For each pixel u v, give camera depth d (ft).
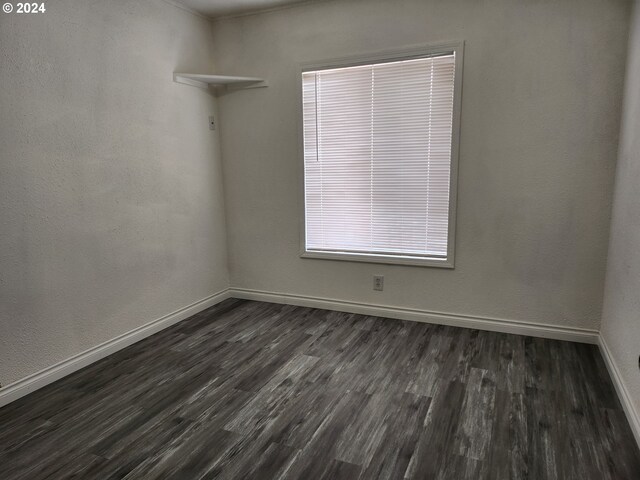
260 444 6.21
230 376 8.25
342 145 11.05
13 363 7.41
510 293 9.95
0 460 5.91
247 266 12.84
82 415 6.98
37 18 7.41
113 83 8.95
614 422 6.57
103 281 9.02
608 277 8.73
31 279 7.59
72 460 5.91
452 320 10.55
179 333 10.41
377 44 10.17
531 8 8.77
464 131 9.70
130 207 9.55
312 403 7.26
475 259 10.11
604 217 8.89
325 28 10.61
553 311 9.63
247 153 12.14
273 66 11.35
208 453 6.03
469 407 7.04
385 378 8.06
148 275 10.18
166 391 7.72
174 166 10.77
